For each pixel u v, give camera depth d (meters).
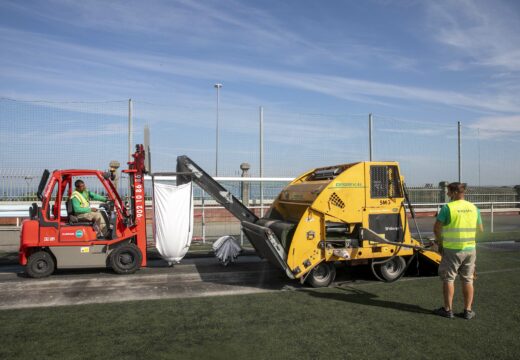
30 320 5.05
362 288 6.68
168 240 8.12
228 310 5.48
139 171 7.88
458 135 13.76
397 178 7.10
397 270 7.20
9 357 3.99
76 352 4.11
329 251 6.70
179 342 4.38
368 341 4.42
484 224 15.23
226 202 8.38
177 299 6.02
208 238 11.38
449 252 5.17
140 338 4.48
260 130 12.02
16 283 6.81
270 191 11.80
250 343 4.36
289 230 6.68
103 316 5.21
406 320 5.09
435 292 6.39
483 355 4.07
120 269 7.50
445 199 13.96
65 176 7.90
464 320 5.08
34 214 7.56
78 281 7.03
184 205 8.20
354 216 6.82
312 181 7.82
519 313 5.35
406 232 7.13
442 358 4.00
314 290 6.56
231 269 8.07
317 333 4.65
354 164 7.03
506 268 8.02
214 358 3.99
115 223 7.63
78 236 7.41
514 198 16.75
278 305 5.72
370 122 12.80
